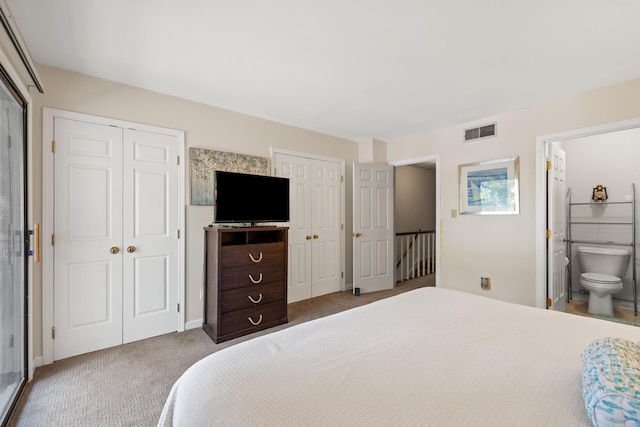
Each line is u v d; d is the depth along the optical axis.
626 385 0.67
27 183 1.92
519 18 1.67
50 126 2.19
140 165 2.59
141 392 1.80
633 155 3.40
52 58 2.11
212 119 3.02
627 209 3.43
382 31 1.81
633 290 3.36
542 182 2.94
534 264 3.00
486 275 3.37
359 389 0.85
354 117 3.39
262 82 2.51
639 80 2.39
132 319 2.54
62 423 1.54
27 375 1.91
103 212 2.41
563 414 0.74
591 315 3.22
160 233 2.69
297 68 2.27
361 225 4.14
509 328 1.31
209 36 1.87
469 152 3.53
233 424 0.72
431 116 3.34
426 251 5.66
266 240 3.01
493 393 0.83
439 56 2.09
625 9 1.58
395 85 2.56
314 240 3.96
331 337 1.22
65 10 1.61
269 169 3.48
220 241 2.53
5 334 1.75
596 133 2.63
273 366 0.98
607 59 2.11
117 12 1.63
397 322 1.39
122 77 2.41
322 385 0.87
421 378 0.91
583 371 0.81
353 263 4.07
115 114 2.48
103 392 1.80
